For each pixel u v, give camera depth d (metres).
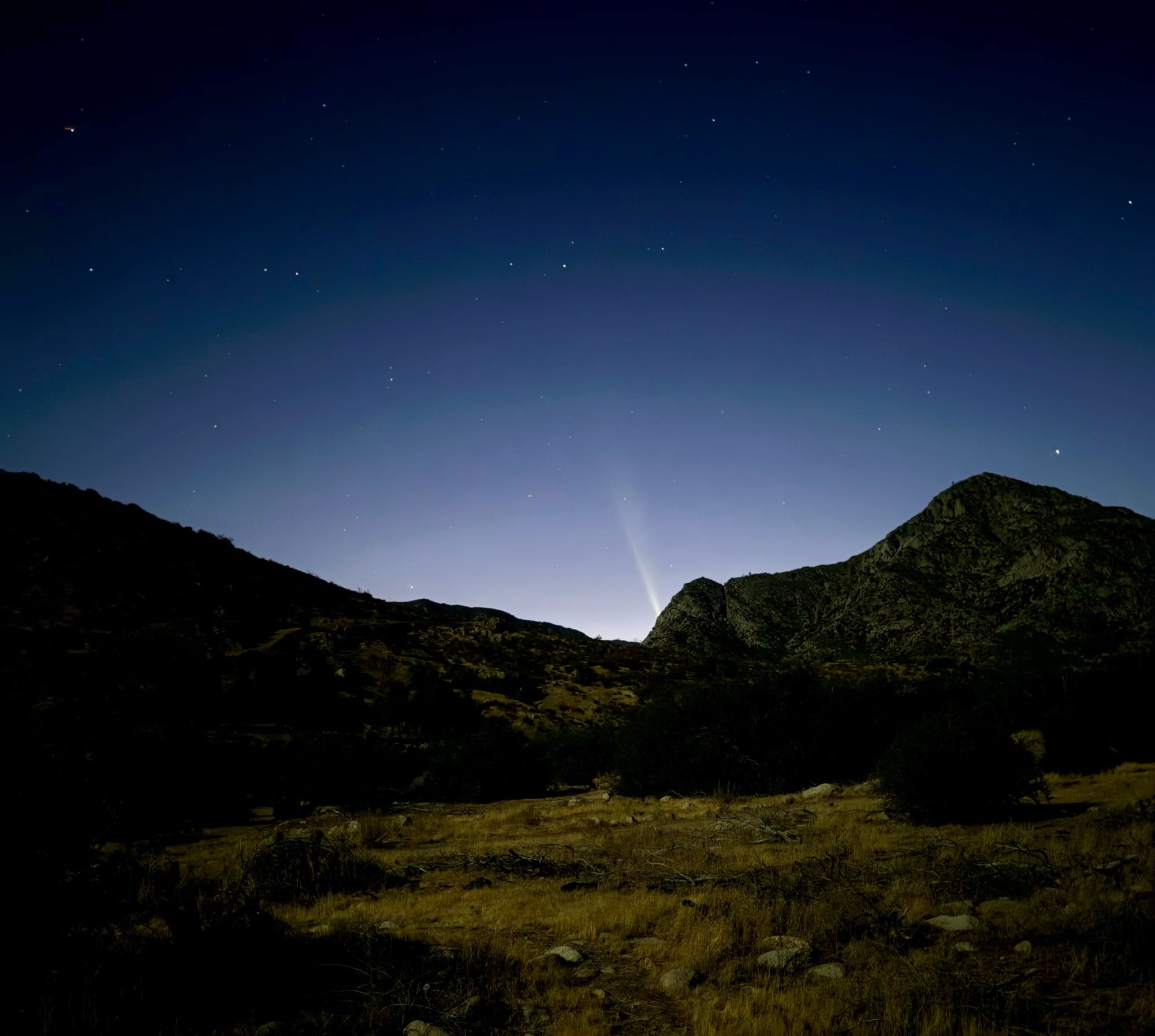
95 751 16.66
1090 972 5.80
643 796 23.45
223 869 11.25
